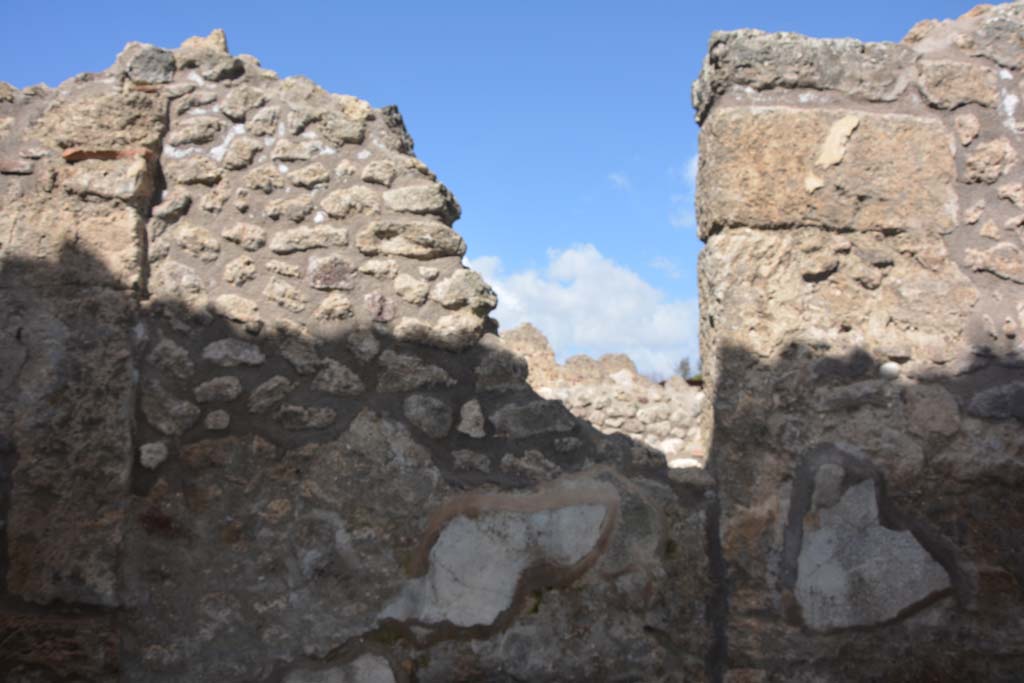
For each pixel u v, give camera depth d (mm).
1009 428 2725
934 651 2650
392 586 2621
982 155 2820
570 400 7977
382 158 2826
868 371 2723
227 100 2787
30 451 2521
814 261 2736
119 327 2590
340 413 2672
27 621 2467
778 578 2641
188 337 2641
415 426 2697
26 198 2615
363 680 2570
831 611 2635
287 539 2604
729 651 2609
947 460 2701
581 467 2770
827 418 2699
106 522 2520
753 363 2697
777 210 2729
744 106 2764
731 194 2730
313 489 2627
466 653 2617
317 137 2811
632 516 2715
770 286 2730
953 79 2840
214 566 2568
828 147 2758
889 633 2650
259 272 2707
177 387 2615
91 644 2486
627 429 7938
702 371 2924
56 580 2482
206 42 2887
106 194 2637
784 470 2670
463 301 2791
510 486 2705
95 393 2557
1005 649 2654
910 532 2680
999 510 2705
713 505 2725
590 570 2686
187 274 2670
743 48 2760
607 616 2670
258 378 2652
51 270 2588
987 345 2758
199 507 2586
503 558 2666
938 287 2770
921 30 3018
